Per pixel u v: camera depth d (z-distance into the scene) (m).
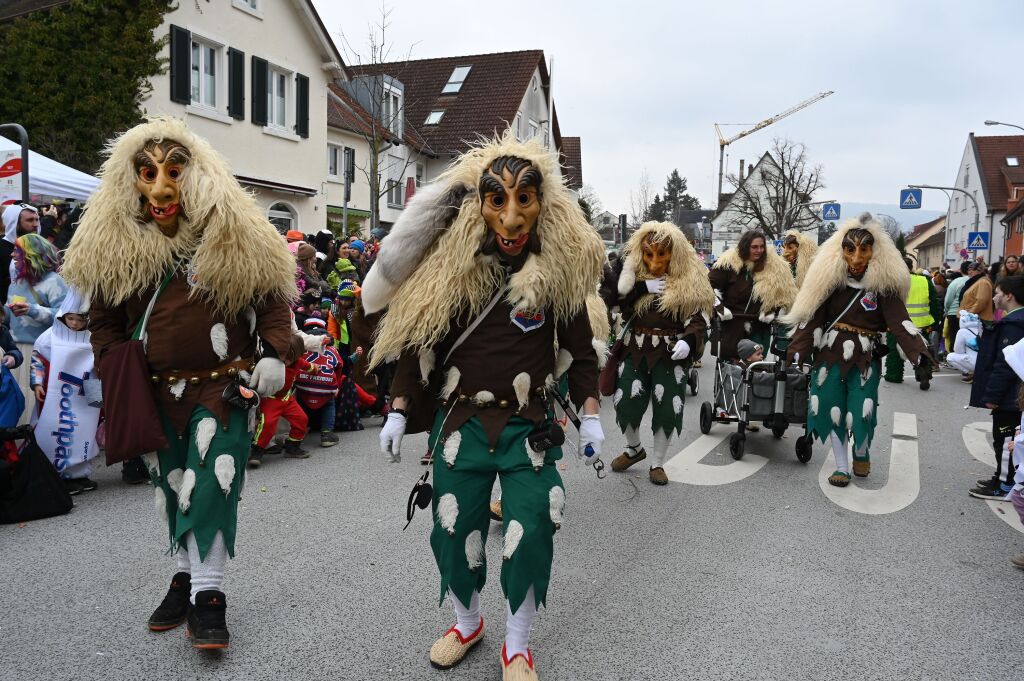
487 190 2.75
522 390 2.89
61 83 12.10
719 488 5.70
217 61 15.61
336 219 21.00
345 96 23.78
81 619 3.39
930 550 4.46
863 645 3.30
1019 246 43.34
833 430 5.82
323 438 6.85
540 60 29.70
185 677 2.94
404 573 3.96
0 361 4.86
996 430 5.55
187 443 3.16
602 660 3.15
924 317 11.97
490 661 3.12
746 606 3.67
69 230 7.04
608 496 5.45
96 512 4.82
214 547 3.10
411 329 2.89
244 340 3.28
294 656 3.12
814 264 5.83
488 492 2.98
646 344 5.75
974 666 3.13
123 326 3.25
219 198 3.05
